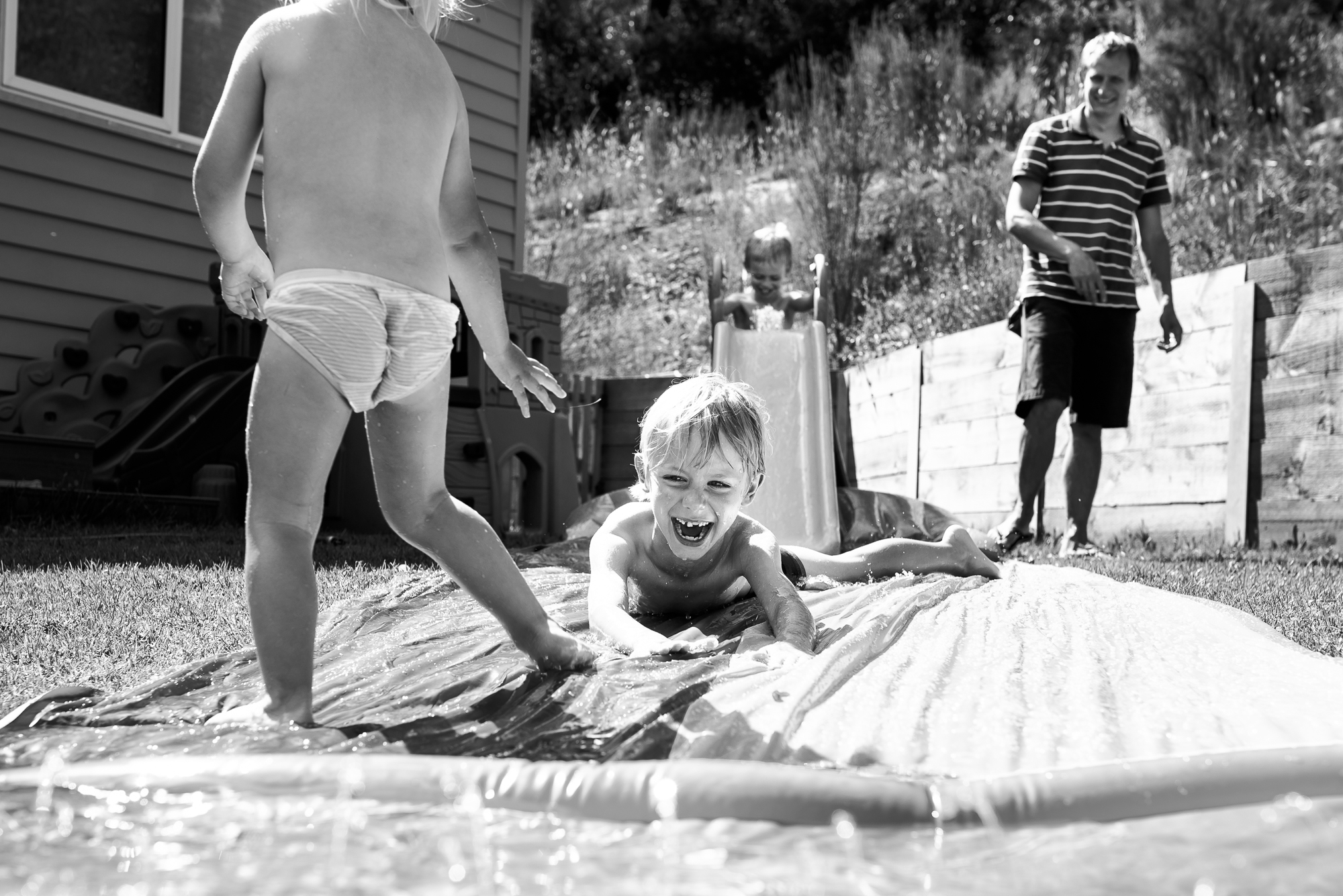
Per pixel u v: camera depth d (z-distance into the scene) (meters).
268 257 2.36
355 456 7.07
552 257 14.88
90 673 2.61
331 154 2.11
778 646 2.43
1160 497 6.56
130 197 8.03
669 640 2.53
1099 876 1.08
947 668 2.31
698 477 2.88
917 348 8.75
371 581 3.95
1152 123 12.23
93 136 7.84
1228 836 1.21
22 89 7.48
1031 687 2.14
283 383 2.05
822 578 3.69
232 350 8.07
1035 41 15.94
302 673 1.96
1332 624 3.26
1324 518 5.51
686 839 1.23
